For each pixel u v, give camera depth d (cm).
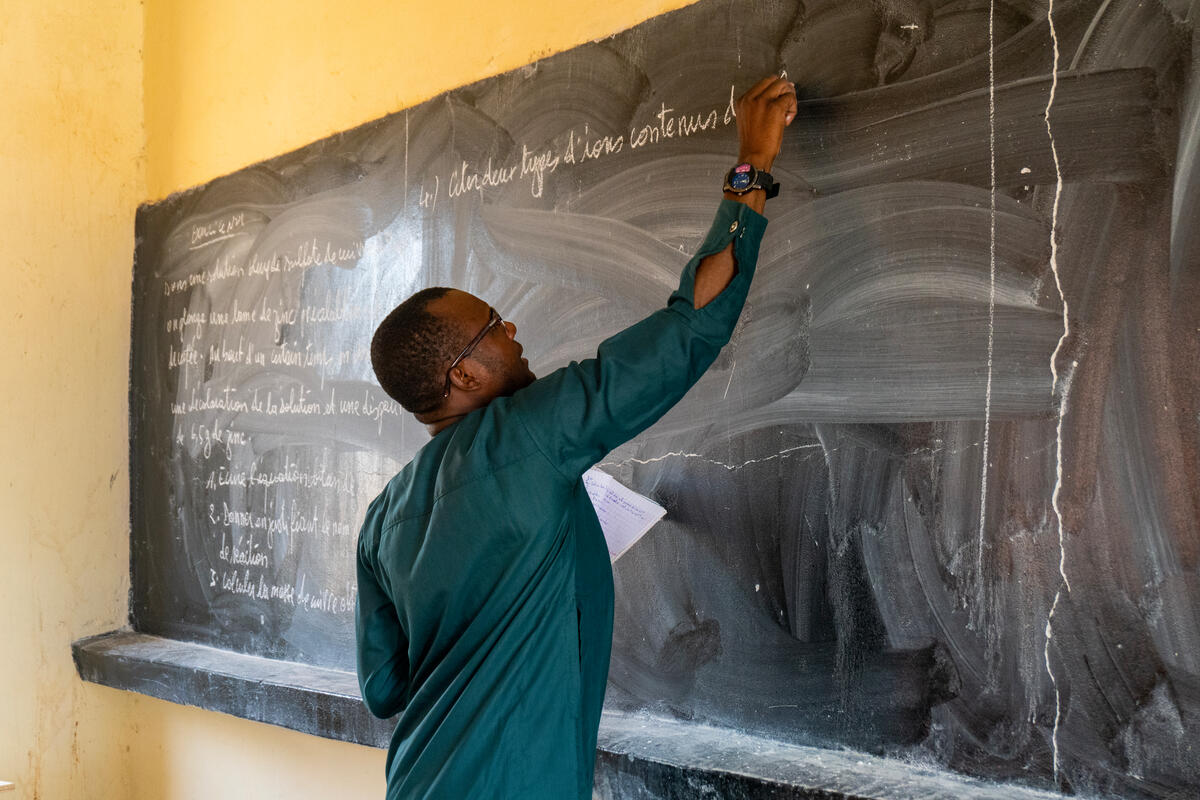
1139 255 106
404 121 201
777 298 138
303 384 220
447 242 190
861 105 130
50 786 252
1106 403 108
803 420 134
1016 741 114
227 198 245
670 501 150
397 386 110
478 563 99
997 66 118
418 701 102
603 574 111
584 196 165
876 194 128
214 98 252
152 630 260
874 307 128
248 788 233
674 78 152
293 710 194
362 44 213
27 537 251
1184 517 103
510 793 94
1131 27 107
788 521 136
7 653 247
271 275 231
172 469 256
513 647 97
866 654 128
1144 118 106
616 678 157
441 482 102
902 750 124
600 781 142
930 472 122
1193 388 102
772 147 120
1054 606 112
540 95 174
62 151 262
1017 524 115
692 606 147
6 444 249
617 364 98
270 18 236
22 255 253
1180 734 103
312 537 215
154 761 257
